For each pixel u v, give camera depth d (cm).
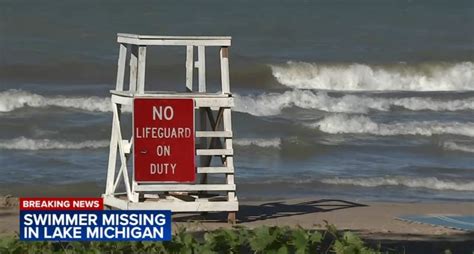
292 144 3334
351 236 1377
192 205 2056
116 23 7375
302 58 5941
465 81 5428
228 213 2161
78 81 4831
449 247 1859
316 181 2814
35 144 3209
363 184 2805
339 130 3688
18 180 2733
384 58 6075
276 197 2584
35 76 4934
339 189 2734
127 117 3659
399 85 5359
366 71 5284
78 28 6756
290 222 2122
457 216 2259
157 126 1997
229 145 2078
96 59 5284
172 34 7225
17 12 7300
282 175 2892
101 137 3372
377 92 4988
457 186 2833
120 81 2127
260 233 1336
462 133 3716
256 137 3459
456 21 8625
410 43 7044
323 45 6719
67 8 7769
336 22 8075
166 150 2006
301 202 2455
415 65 5425
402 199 2622
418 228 2077
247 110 4144
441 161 3228
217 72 5203
